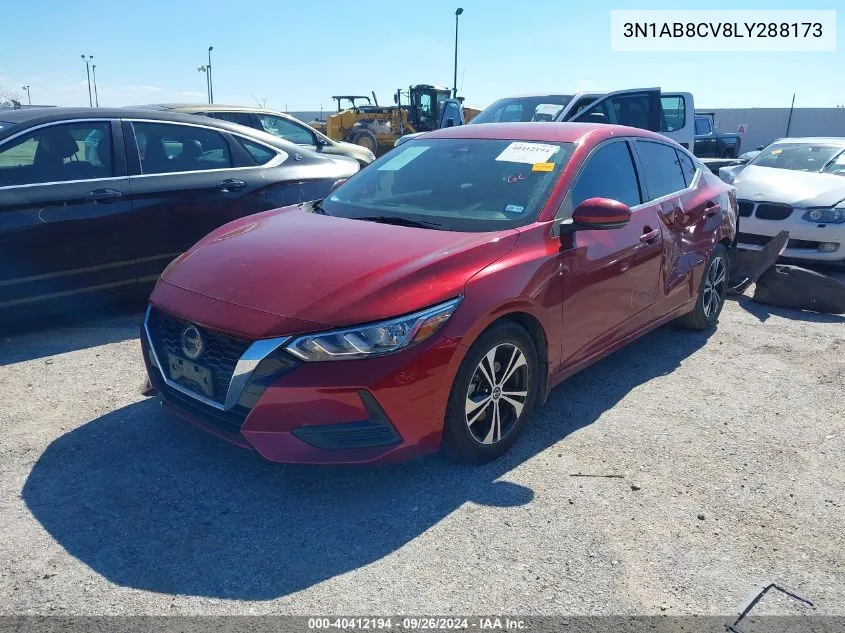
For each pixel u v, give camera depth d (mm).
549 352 3547
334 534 2793
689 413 3988
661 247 4414
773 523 2945
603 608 2422
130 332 5129
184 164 5480
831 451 3580
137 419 3719
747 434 3744
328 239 3387
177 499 3010
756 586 2555
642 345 5168
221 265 3285
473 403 3156
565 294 3564
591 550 2730
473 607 2410
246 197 5738
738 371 4664
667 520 2941
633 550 2738
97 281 5043
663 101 11484
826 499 3137
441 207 3787
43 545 2688
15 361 4516
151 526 2820
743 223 7801
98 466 3254
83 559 2615
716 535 2850
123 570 2562
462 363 3045
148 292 5363
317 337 2770
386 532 2811
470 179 3945
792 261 8172
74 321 5375
